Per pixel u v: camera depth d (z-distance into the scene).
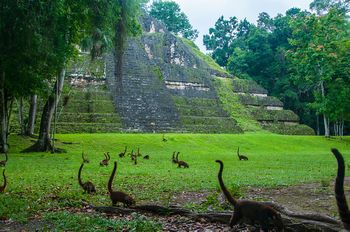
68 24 24.52
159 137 39.53
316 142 46.38
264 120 60.34
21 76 23.31
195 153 32.41
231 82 67.69
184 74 61.97
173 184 13.15
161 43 67.62
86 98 47.34
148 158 26.31
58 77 29.92
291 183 13.53
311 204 9.19
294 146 42.59
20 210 8.57
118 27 26.70
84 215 8.12
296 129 59.12
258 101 64.44
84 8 24.17
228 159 27.00
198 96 60.81
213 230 6.88
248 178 15.04
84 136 36.78
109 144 34.34
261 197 10.35
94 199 10.02
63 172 17.27
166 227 7.16
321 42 50.44
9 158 24.31
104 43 26.81
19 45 16.52
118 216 8.28
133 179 14.64
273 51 81.56
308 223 6.27
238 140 42.34
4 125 27.81
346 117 52.47
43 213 8.41
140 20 71.25
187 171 18.27
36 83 24.83
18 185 12.73
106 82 51.69
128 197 8.70
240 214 6.27
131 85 53.75
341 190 3.62
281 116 61.53
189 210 8.03
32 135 35.97
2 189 11.17
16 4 15.16
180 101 56.47
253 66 80.81
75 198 10.07
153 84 55.94
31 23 15.76
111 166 20.56
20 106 35.50
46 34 17.59
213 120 53.00
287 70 75.81
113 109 46.91
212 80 65.88
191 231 6.88
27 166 19.89
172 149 34.88
